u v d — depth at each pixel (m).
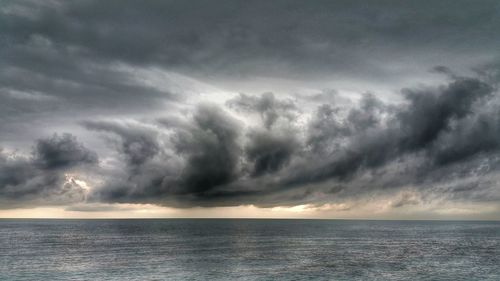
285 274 73.31
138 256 97.25
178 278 69.50
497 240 148.75
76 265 83.19
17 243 131.88
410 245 127.69
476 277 71.38
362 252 107.06
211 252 105.94
